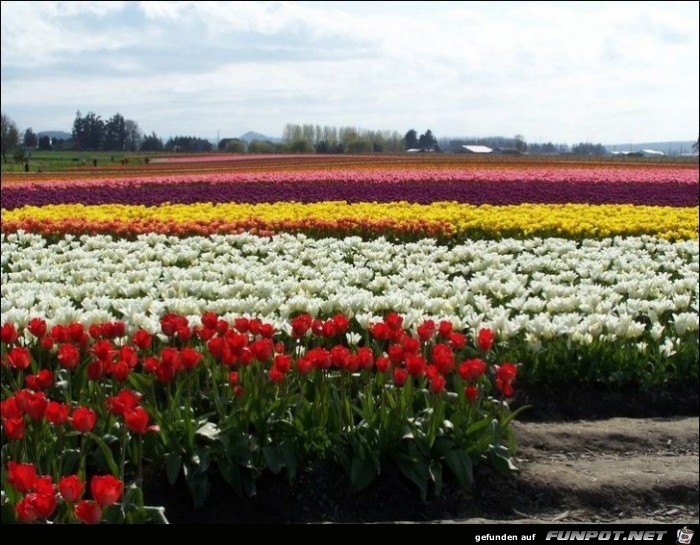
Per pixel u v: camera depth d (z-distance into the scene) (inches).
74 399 247.0
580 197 936.3
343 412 228.5
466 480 222.7
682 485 238.7
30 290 353.4
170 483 210.4
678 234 620.1
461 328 306.0
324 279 432.5
